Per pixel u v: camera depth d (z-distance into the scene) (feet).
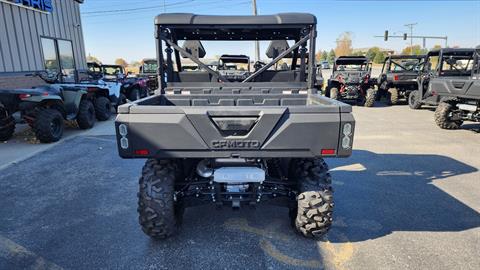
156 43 10.36
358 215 10.65
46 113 20.47
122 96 35.83
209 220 10.23
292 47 10.55
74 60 39.93
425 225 9.98
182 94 11.27
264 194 8.76
